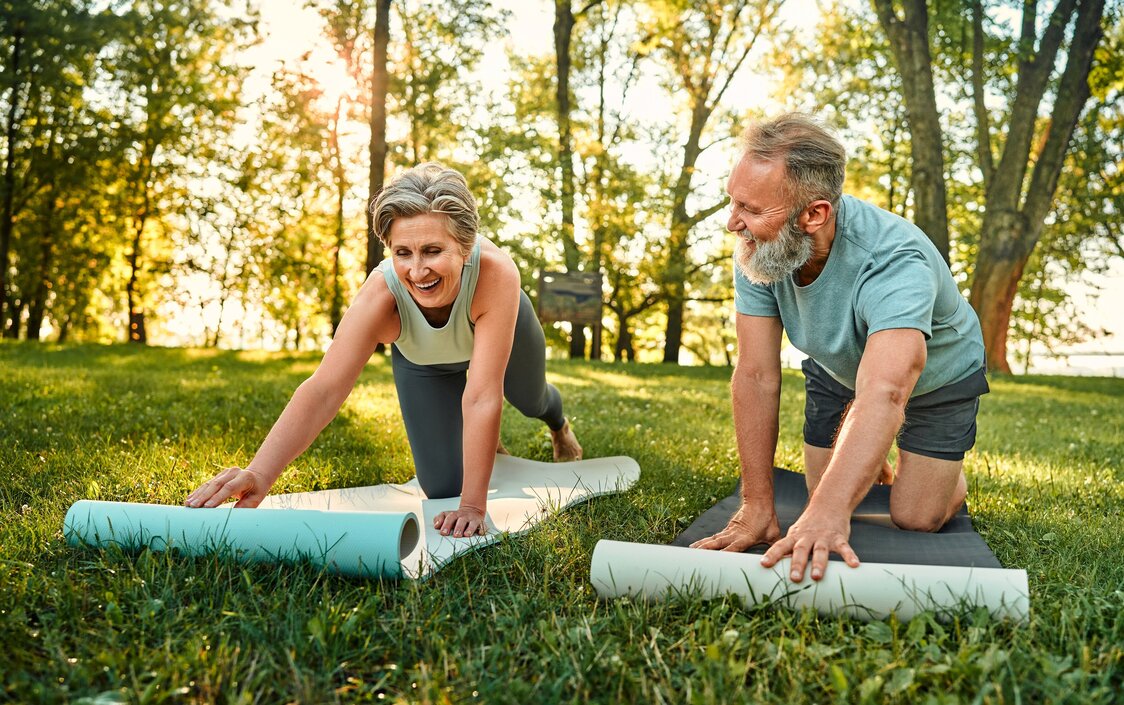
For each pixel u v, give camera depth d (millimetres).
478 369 2678
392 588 2092
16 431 4156
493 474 3605
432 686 1504
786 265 2258
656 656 1653
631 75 21812
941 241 14055
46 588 1928
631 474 3506
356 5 19859
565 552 2375
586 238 21312
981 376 2625
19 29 18984
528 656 1677
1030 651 1672
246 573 1992
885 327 2160
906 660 1628
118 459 3473
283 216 24656
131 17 19297
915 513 2637
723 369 14305
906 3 14102
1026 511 3131
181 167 22562
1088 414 7430
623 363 15547
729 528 2432
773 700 1499
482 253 2707
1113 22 15258
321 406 2613
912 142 14203
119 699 1442
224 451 3758
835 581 1888
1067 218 21859
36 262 22094
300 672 1578
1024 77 14844
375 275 2781
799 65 20609
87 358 10844
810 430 3010
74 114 20531
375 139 15648
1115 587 2117
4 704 1458
